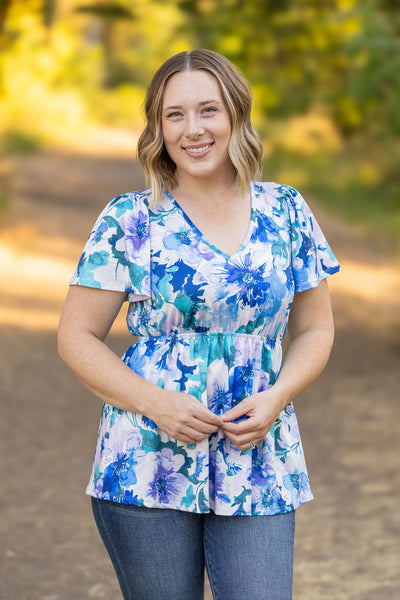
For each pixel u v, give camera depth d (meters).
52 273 12.95
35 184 20.72
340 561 4.85
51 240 15.16
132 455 2.64
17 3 19.09
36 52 28.91
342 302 12.55
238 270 2.63
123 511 2.65
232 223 2.73
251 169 2.74
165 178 2.78
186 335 2.66
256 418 2.58
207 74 2.68
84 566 4.69
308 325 2.89
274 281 2.68
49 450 6.55
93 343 2.66
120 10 17.39
